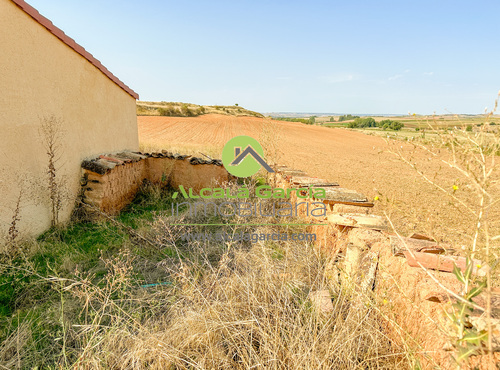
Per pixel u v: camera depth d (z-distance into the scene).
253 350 2.13
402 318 2.20
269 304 2.61
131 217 6.22
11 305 3.19
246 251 4.36
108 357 2.32
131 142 9.70
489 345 1.21
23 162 4.59
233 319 2.46
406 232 2.88
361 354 2.18
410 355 1.93
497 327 1.42
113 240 4.88
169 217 5.70
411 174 13.91
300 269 3.39
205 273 3.47
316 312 2.46
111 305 2.89
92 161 6.22
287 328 2.38
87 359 2.22
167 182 8.88
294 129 49.28
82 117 6.32
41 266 3.93
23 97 4.56
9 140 4.31
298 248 3.94
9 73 4.28
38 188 4.88
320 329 2.36
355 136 48.38
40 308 3.13
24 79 4.57
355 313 2.38
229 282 2.99
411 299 2.11
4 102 4.20
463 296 1.42
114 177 6.52
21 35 4.48
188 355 2.26
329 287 3.05
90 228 5.41
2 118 4.18
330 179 12.36
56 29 5.23
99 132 7.17
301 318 2.47
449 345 1.52
